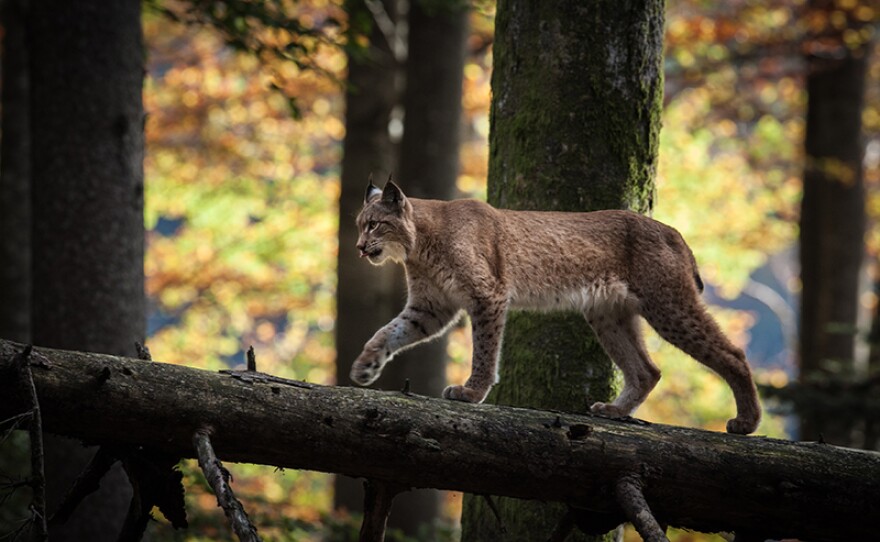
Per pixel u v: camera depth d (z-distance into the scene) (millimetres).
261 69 24375
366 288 18891
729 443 7453
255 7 13422
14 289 15992
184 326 32062
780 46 25156
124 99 11461
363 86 19422
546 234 9391
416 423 7043
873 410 15078
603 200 9812
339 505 18844
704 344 9250
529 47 10008
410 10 18688
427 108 18500
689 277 9367
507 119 10133
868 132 28953
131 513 7246
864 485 7344
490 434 7141
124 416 6621
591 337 9859
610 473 7234
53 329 11164
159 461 7023
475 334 9211
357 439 6953
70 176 11195
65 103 11211
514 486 7258
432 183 18469
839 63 24094
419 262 9477
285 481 26484
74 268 11164
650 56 10016
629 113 9906
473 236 9305
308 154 29500
